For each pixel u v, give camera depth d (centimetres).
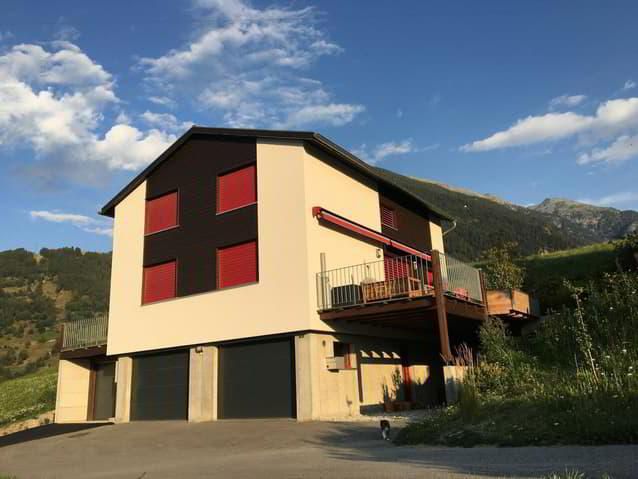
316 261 1598
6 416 2398
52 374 3253
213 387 1688
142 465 1001
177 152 1994
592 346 1211
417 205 2353
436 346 2261
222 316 1719
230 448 1145
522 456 678
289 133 1653
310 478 643
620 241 2067
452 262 1591
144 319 1950
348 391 1580
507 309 1717
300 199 1612
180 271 1884
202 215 1861
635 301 1276
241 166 1789
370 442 1010
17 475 993
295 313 1550
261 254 1662
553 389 975
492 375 1184
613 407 789
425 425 981
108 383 2241
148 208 2062
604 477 507
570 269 2672
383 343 1897
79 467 1065
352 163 1822
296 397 1502
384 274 1962
